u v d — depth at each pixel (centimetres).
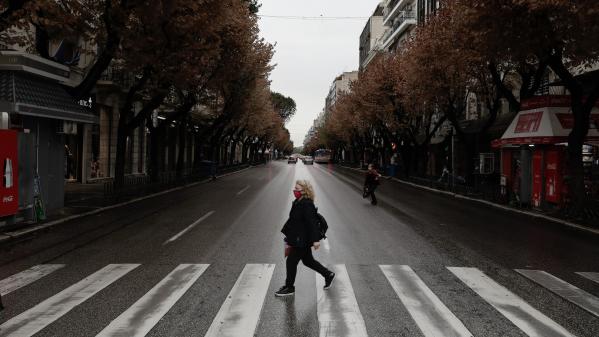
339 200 1908
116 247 920
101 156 2734
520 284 678
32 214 1184
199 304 570
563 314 547
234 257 830
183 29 1515
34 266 767
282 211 1498
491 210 1692
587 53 1276
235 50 2373
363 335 477
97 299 590
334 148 9900
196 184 2855
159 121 3581
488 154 2678
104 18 1377
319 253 875
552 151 1526
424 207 1730
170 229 1137
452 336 477
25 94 1195
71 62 2177
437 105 2714
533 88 1720
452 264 799
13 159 1092
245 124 4731
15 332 482
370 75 3431
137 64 1622
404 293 622
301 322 511
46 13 1241
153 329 489
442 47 1861
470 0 1311
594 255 897
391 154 4394
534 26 1257
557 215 1416
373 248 929
